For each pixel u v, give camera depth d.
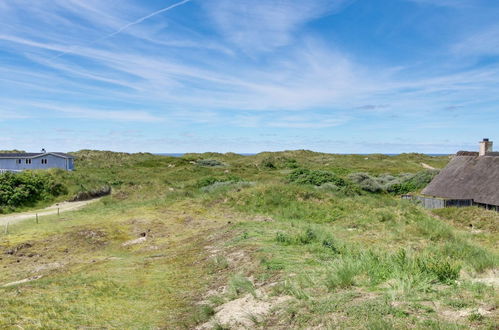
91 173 51.16
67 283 10.23
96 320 7.30
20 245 17.06
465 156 32.22
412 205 25.86
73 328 6.81
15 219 24.91
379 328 4.91
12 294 9.16
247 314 6.67
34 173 36.62
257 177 45.75
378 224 18.83
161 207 26.53
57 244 17.44
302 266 9.00
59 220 23.77
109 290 9.41
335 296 6.48
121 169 58.66
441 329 4.71
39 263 14.68
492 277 7.56
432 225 17.39
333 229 17.27
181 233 18.67
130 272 11.45
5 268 14.12
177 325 7.06
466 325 4.82
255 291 7.88
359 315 5.47
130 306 8.24
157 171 57.03
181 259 12.77
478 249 12.27
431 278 6.89
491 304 5.51
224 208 24.77
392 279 6.98
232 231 15.67
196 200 27.56
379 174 51.41
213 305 7.80
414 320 5.07
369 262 7.97
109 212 26.19
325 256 10.05
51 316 7.38
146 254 14.88
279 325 5.98
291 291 7.18
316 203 23.73
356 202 24.52
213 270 10.47
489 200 26.39
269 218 20.62
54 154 53.03
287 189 25.80
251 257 10.42
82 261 14.55
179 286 9.66
